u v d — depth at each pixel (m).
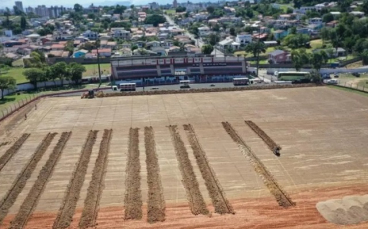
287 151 53.34
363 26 142.38
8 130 64.06
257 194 41.81
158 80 101.69
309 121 66.50
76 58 136.25
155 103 79.38
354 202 39.25
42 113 73.69
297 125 64.38
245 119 67.94
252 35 168.50
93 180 45.16
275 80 101.69
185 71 105.56
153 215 37.72
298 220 36.69
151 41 170.88
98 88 95.50
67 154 53.28
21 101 83.69
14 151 54.56
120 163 50.03
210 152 53.34
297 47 142.88
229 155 52.28
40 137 60.38
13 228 36.03
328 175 46.06
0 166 49.62
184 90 89.31
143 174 46.72
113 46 166.50
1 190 43.50
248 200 40.56
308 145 55.47
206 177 45.69
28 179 46.06
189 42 167.38
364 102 78.00
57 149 54.84
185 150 54.03
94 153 53.56
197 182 44.56
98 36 198.62
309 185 43.69
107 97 85.25
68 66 103.75
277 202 40.09
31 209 39.31
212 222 36.56
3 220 37.50
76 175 46.66
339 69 107.38
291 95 84.56
